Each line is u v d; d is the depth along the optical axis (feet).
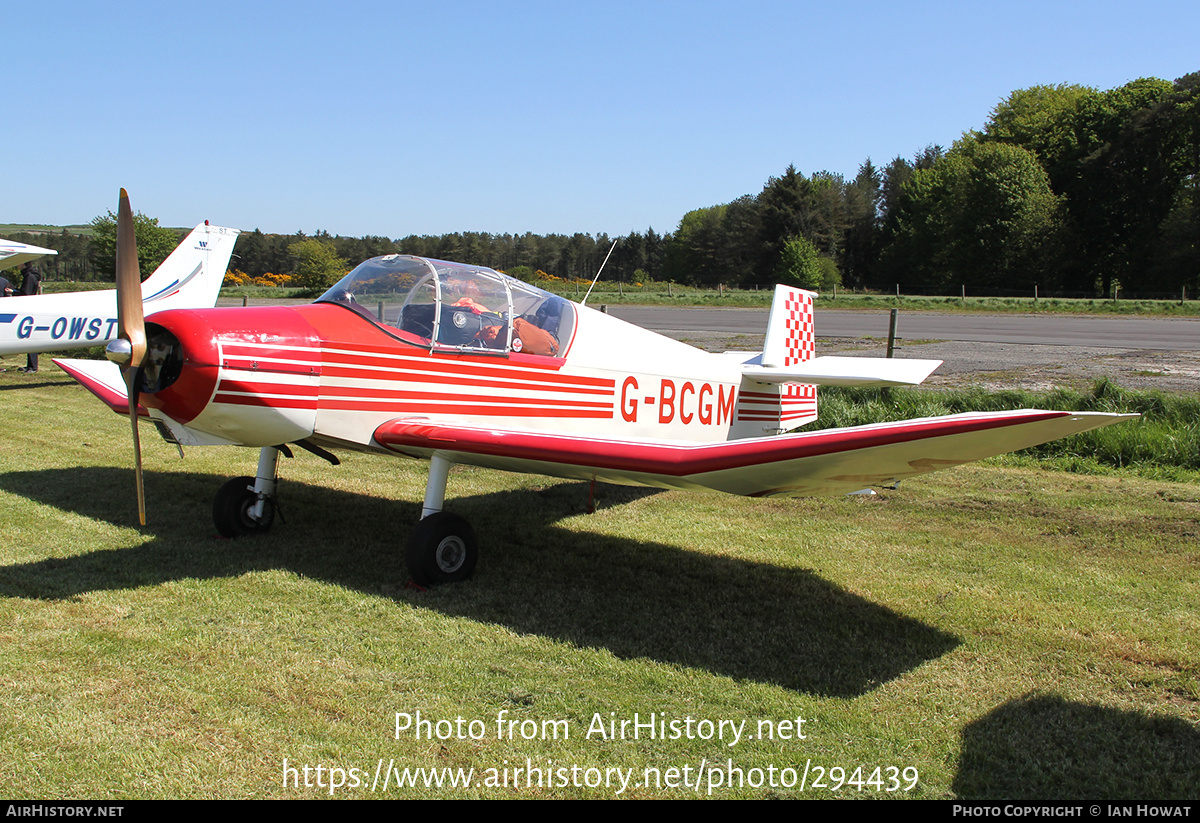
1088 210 167.43
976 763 8.62
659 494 21.01
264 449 16.34
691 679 10.41
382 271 14.69
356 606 12.59
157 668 10.25
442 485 14.17
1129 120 162.81
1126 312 99.40
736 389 20.06
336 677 10.16
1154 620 12.51
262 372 12.76
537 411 15.84
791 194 226.38
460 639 11.46
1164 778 8.38
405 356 14.19
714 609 12.91
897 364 20.54
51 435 26.35
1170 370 41.83
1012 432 9.86
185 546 15.43
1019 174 168.76
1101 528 17.61
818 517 18.70
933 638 11.84
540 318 16.03
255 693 9.68
